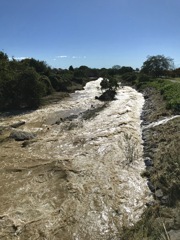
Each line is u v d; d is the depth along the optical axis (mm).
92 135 18516
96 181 12055
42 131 20562
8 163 14352
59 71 74000
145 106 28688
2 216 9664
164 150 14312
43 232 8883
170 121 18938
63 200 10594
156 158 13766
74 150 15977
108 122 21828
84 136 18438
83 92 45969
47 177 12500
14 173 13117
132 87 52375
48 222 9344
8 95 30312
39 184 11922
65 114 26922
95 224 9266
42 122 23688
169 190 10414
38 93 30969
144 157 14523
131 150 15406
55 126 21844
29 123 23453
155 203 10008
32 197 10898
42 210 10000
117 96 37500
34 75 30641
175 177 11133
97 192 11164
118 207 10164
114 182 11977
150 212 9352
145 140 17047
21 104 32250
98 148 16016
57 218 9547
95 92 45656
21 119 25156
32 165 13875
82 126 21062
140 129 19953
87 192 11180
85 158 14625
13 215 9727
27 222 9336
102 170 13117
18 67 40219
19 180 12367
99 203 10422
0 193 11305
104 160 14305
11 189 11594
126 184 11797
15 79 30672
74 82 58812
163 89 33031
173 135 16047
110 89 41250
